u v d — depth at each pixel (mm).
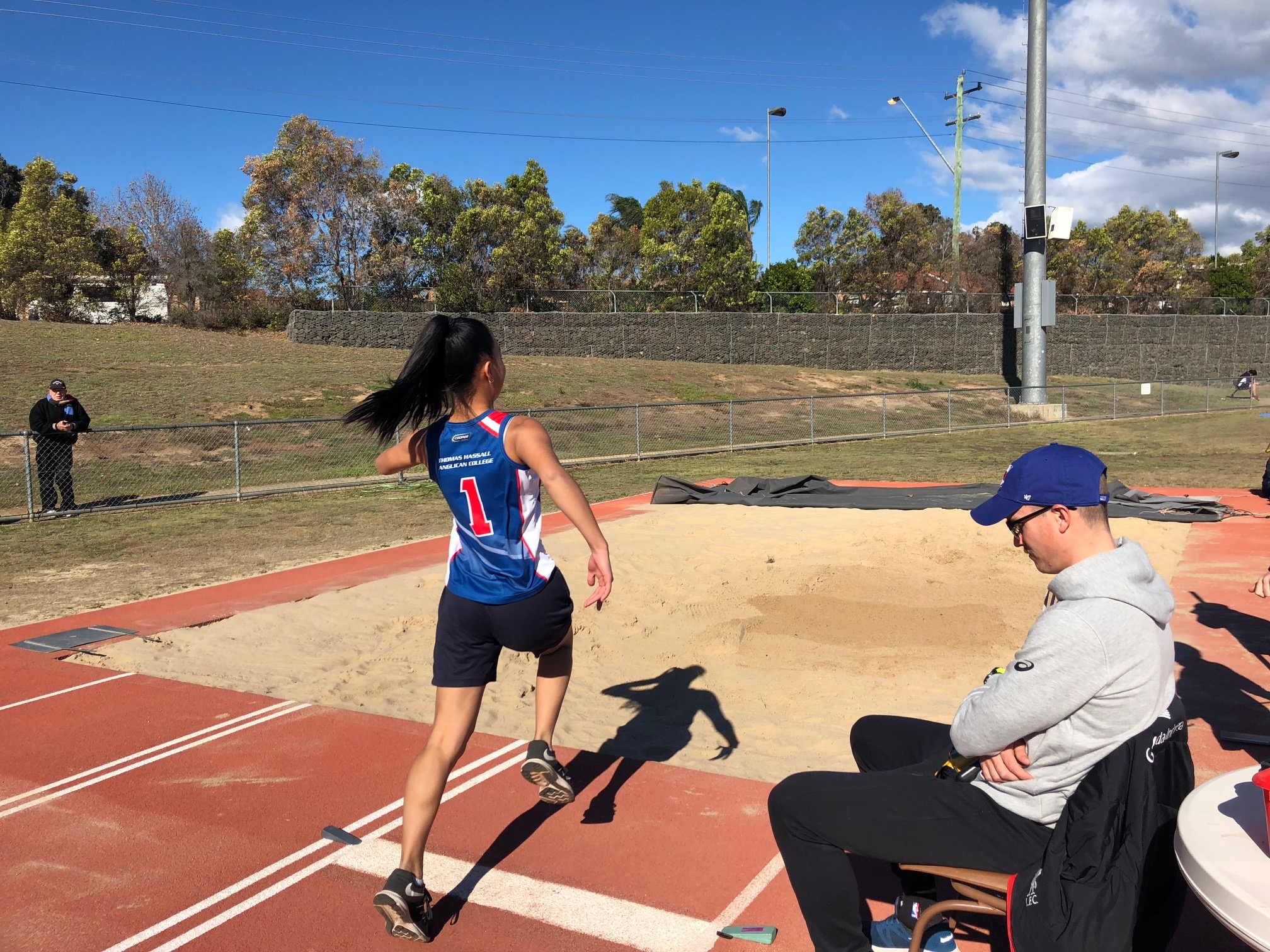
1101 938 1888
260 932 2896
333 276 37406
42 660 5910
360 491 14914
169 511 12977
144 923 2959
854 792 2266
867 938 2379
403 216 37250
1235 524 10289
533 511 2953
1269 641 5934
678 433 23750
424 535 10758
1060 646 2006
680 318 37375
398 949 2799
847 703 4988
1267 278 60812
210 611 7156
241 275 38188
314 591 7855
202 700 5125
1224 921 1669
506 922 2936
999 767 2146
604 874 3207
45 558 9625
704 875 3191
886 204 47750
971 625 6312
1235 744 4270
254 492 14258
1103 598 2033
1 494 14102
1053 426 27078
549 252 38688
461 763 4188
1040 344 29406
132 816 3709
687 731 4641
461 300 35750
